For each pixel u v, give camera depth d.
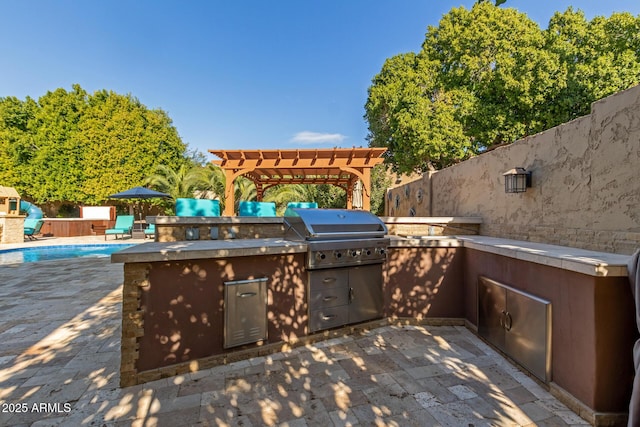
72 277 7.93
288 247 3.93
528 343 3.30
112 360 3.62
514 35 15.02
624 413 2.52
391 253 4.94
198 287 3.46
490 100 15.11
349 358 3.76
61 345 4.01
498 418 2.63
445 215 8.19
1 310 5.38
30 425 2.49
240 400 2.88
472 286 4.65
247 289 3.69
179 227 4.96
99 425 2.50
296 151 9.41
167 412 2.69
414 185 10.60
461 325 4.88
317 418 2.62
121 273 8.44
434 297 4.94
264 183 14.88
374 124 18.92
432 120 15.22
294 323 4.09
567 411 2.73
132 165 20.52
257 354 3.79
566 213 4.21
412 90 16.14
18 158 19.91
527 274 3.42
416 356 3.81
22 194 20.02
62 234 17.75
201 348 3.47
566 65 13.57
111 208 19.11
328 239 4.33
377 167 18.59
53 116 19.80
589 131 3.86
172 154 23.08
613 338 2.55
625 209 3.39
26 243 13.79
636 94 3.30
